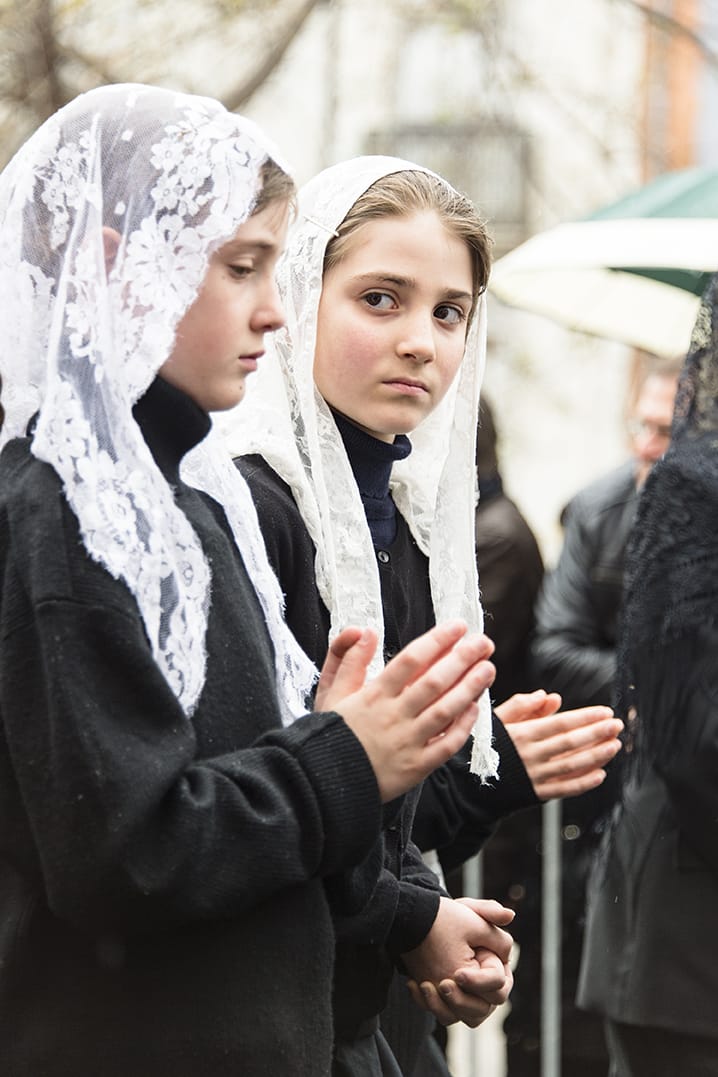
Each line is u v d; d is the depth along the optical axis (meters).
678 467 3.79
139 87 2.53
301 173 9.44
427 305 3.03
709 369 3.84
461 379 3.37
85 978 2.37
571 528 5.49
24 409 2.47
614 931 4.02
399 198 3.03
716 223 5.64
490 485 5.47
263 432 3.02
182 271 2.45
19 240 2.49
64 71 7.14
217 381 2.50
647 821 3.93
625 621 3.86
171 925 2.29
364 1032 2.96
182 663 2.38
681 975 3.88
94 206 2.44
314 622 2.93
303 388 3.01
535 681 5.39
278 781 2.37
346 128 9.46
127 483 2.36
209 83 7.42
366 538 3.04
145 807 2.21
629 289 6.40
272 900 2.42
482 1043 6.91
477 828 3.51
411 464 3.36
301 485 2.99
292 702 2.66
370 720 2.44
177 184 2.45
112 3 7.19
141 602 2.32
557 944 5.39
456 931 3.02
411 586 3.27
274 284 2.58
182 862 2.24
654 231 5.61
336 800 2.38
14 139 6.84
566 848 5.50
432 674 2.44
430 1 8.65
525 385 11.09
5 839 2.34
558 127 10.21
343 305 3.03
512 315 11.06
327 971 2.47
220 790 2.30
